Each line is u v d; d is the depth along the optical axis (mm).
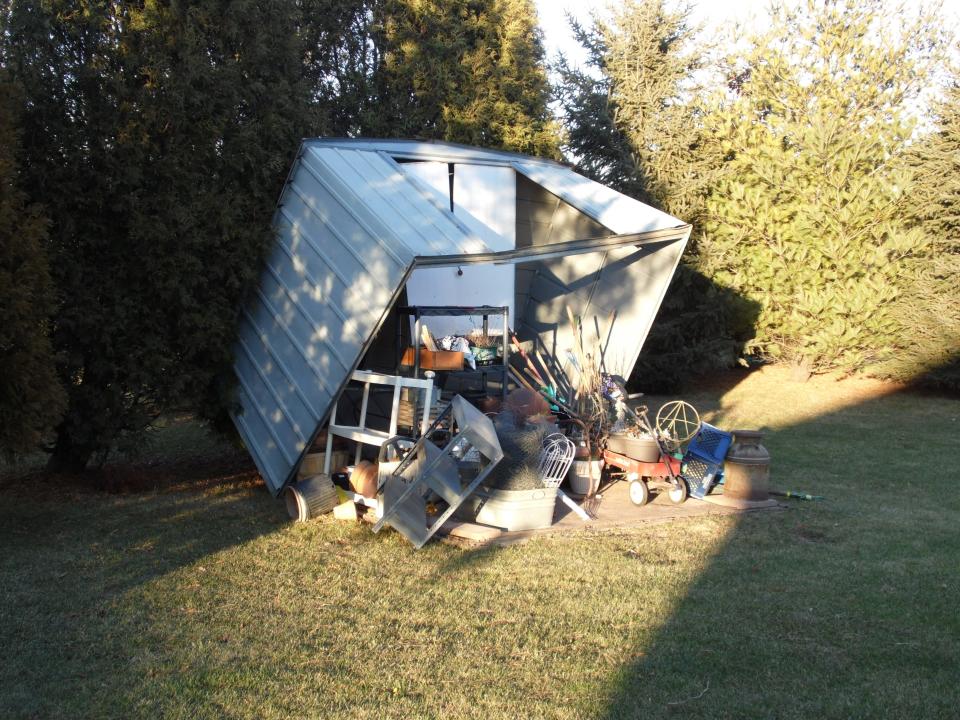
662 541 6980
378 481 7477
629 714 4008
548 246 7812
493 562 6371
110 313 8250
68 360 8070
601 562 6355
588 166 20219
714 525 7531
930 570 6199
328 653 4715
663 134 18875
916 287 16844
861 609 5375
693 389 18750
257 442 8680
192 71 8352
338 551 6695
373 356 10172
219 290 8734
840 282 17719
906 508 8375
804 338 18109
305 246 8266
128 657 4633
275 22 9547
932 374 16766
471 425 6605
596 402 9016
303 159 8523
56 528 7492
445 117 17469
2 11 8055
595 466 8484
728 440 8633
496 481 7277
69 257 8039
